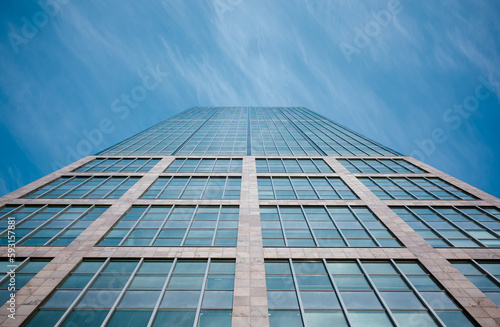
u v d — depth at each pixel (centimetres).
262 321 1079
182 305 1184
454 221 1856
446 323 1114
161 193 2223
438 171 2692
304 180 2514
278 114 6231
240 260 1416
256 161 2978
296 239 1659
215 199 2094
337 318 1146
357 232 1731
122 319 1112
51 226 1734
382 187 2383
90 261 1428
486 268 1420
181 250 1502
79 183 2380
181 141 3750
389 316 1148
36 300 1148
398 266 1430
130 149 3353
